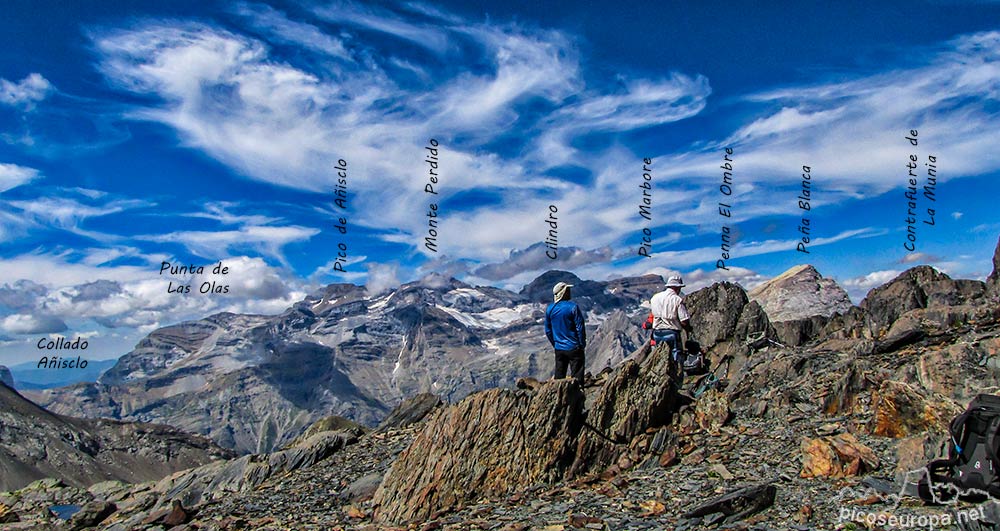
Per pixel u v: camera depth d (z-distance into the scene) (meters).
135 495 20.72
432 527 12.25
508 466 13.92
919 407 13.47
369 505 14.32
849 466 11.89
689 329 19.78
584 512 11.74
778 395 17.73
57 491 22.34
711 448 14.77
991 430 9.16
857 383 16.61
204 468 20.53
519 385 17.56
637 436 15.16
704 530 10.18
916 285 25.64
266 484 17.86
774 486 11.21
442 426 14.57
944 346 18.64
